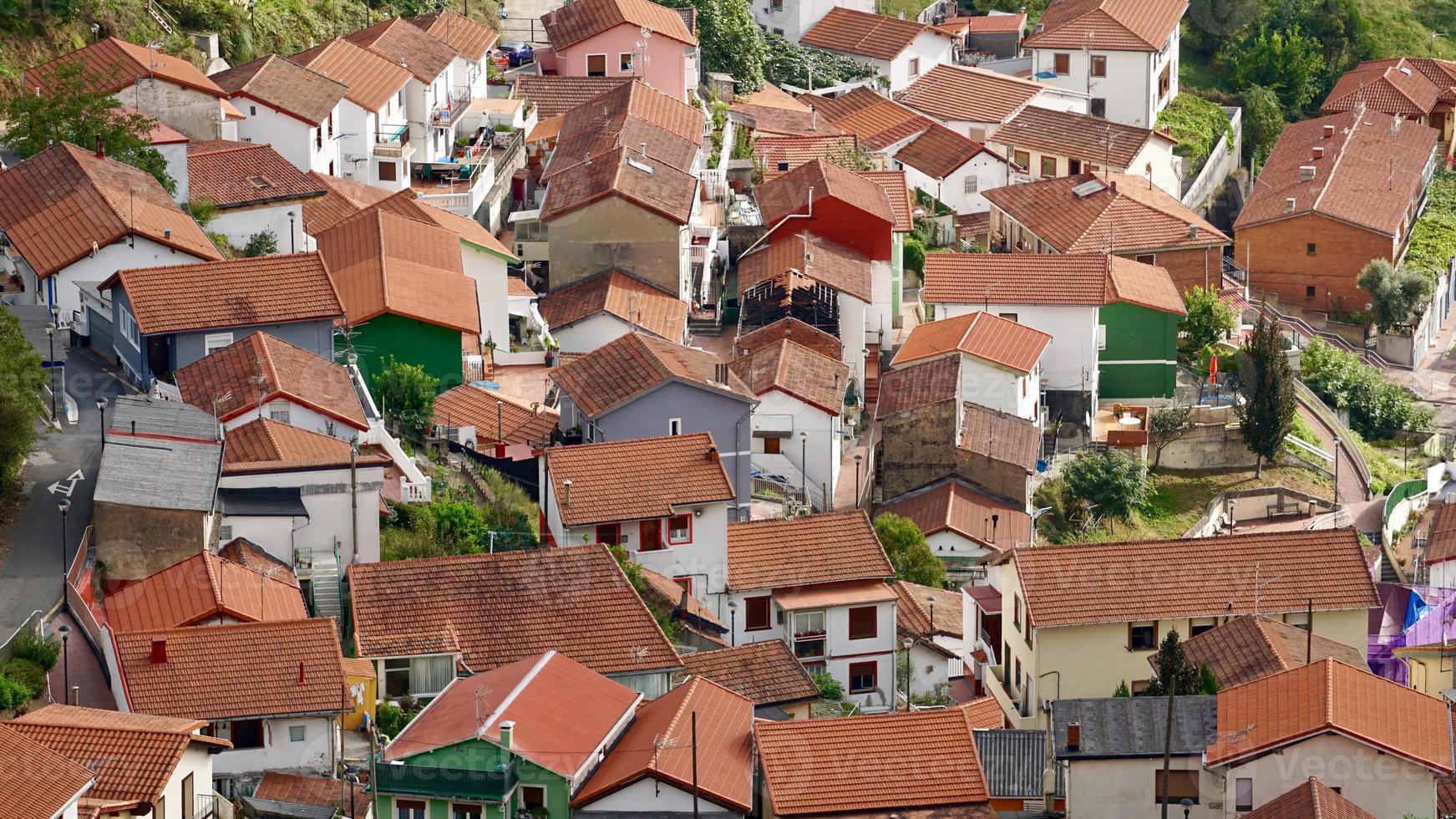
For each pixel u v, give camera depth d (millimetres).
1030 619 116125
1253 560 119125
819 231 174500
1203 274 193250
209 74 173000
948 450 149750
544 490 124875
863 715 109938
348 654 108750
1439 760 94125
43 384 118500
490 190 176000
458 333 139875
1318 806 89750
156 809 88000
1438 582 142250
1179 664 105500
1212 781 96500
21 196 138500
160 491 110062
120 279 129875
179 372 125562
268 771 98000
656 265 164875
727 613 120812
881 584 122500
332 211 155875
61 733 89188
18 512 111938
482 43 193375
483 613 109688
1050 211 198125
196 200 146750
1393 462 181750
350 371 132875
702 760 96812
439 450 131625
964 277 172875
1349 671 98625
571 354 156500
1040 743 101438
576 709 99438
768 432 145625
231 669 99188
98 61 156750
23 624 102375
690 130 186125
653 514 120188
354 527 116250
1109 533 154625
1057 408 168500
